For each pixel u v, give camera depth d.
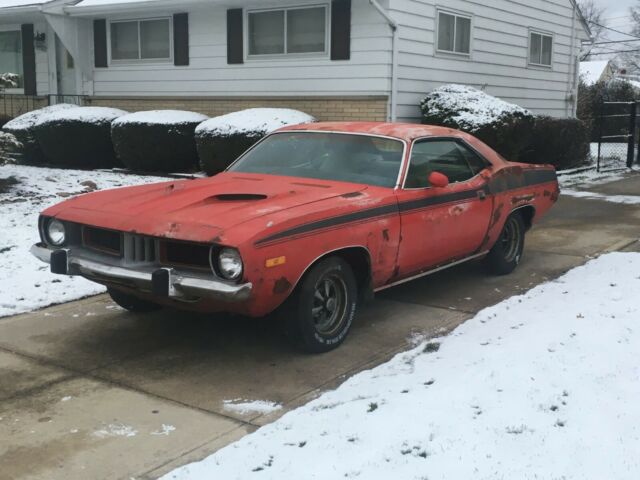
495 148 12.10
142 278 4.34
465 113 11.98
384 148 5.67
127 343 5.10
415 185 5.51
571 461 3.03
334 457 3.19
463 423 3.43
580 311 5.18
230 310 4.40
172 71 14.78
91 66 16.00
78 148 13.75
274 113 11.74
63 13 15.12
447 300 6.21
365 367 4.64
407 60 12.62
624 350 4.29
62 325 5.49
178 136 12.84
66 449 3.54
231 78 13.98
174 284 4.26
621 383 3.82
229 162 11.73
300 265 4.43
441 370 4.25
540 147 15.46
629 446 3.14
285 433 3.52
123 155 13.24
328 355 4.86
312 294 4.64
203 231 4.22
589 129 18.50
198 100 14.52
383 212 5.07
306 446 3.34
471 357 4.41
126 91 15.58
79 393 4.23
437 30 13.28
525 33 16.20
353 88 12.55
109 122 13.87
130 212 4.68
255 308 4.31
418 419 3.49
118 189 5.52
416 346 5.02
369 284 5.15
